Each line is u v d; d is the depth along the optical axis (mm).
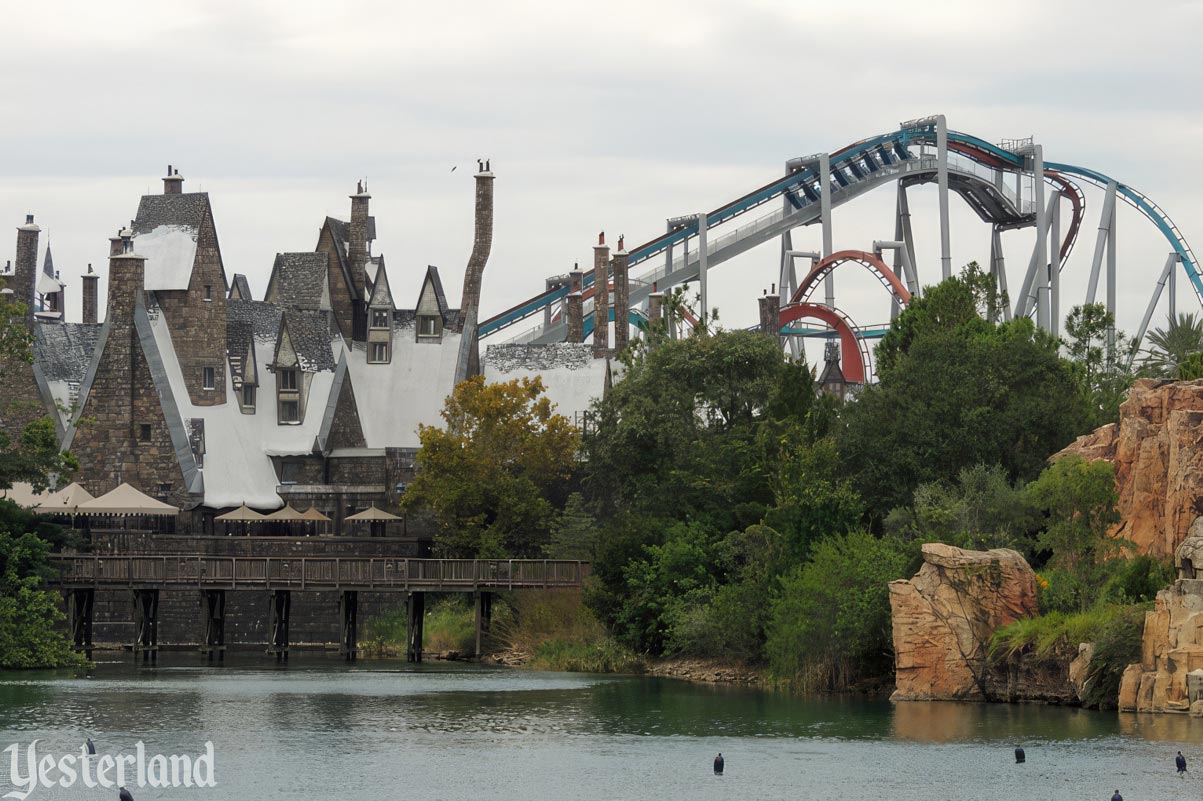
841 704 106750
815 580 113375
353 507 176875
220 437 174625
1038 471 128875
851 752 88438
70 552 153750
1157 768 82188
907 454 129875
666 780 82062
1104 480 111250
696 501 142250
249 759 87750
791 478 127875
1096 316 175250
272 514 167750
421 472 167000
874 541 115938
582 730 96875
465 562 145000
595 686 119312
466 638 150375
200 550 159000
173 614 161250
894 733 93750
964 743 89875
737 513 135625
